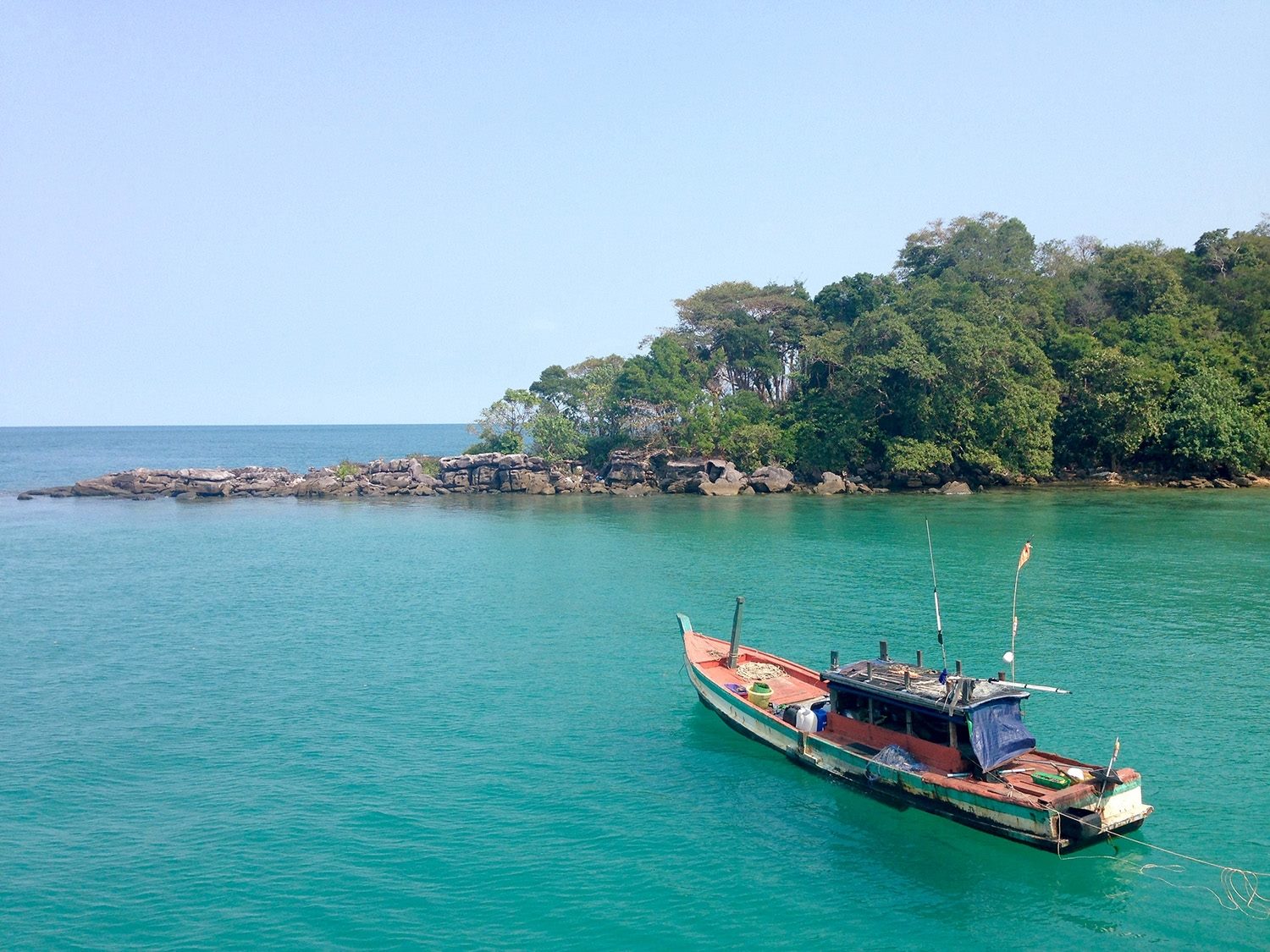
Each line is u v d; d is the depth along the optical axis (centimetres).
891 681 2883
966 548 6944
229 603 5762
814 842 2594
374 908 2267
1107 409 10475
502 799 2870
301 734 3438
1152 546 6788
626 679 4072
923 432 10644
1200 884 2339
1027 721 3350
